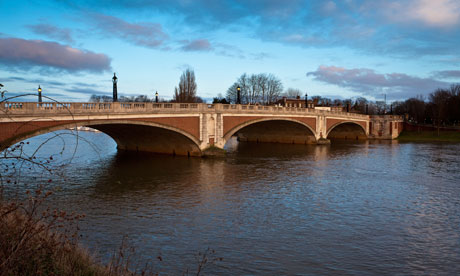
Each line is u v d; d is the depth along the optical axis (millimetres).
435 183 32812
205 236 18953
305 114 66562
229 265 15648
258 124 67125
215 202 25469
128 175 34531
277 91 110375
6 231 8766
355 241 18609
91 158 45188
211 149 47000
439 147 67812
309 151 58969
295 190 29484
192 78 77625
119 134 49312
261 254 16875
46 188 27844
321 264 15945
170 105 41688
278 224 21031
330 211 23719
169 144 48938
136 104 41000
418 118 118250
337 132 96250
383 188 30609
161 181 32125
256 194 27938
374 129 91875
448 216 22906
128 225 20328
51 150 52844
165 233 19250
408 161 47219
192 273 14812
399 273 15250
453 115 106312
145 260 15828
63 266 9688
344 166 42438
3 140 25891
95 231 19188
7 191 25734
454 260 16547
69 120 30859
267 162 44812
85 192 27578
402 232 19969
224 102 87938
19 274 8414
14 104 26484
